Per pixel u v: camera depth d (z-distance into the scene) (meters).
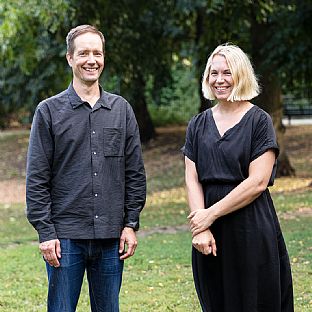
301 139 26.11
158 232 12.77
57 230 5.01
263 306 4.97
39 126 5.03
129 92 18.41
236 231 4.92
